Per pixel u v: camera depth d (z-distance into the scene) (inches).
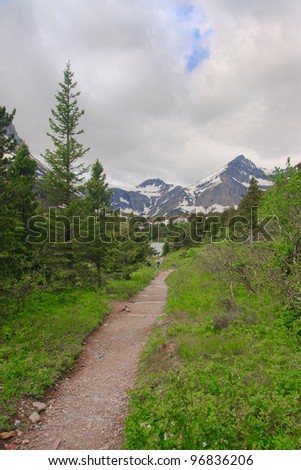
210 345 370.0
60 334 476.7
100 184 965.8
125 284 1037.2
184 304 659.4
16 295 566.9
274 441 183.6
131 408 277.7
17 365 348.8
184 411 196.7
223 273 761.0
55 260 711.7
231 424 195.9
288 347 350.9
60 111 808.9
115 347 477.4
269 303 512.4
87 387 336.8
